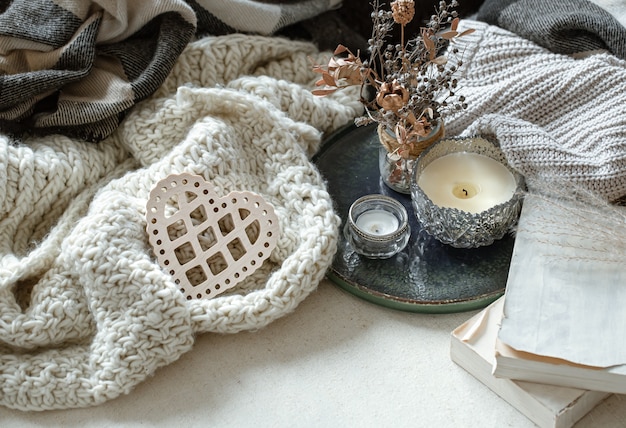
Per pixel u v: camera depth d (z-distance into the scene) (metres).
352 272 0.85
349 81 0.83
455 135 0.91
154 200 0.82
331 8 1.01
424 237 0.87
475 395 0.79
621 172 0.83
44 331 0.79
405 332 0.83
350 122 0.96
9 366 0.78
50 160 0.85
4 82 0.85
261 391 0.79
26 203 0.84
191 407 0.79
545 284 0.77
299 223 0.85
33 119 0.89
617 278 0.77
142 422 0.78
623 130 0.84
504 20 0.95
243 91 0.89
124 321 0.78
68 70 0.88
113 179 0.88
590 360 0.73
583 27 0.91
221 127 0.86
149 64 0.90
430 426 0.77
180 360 0.81
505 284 0.84
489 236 0.84
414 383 0.79
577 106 0.88
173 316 0.78
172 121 0.88
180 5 0.89
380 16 0.82
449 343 0.82
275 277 0.81
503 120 0.85
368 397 0.79
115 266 0.78
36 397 0.77
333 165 0.93
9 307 0.79
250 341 0.82
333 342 0.82
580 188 0.80
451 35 0.81
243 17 0.94
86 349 0.80
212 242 0.83
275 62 0.96
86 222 0.80
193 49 0.92
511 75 0.92
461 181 0.86
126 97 0.88
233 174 0.86
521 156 0.84
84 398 0.78
